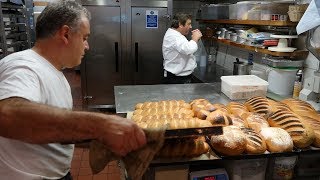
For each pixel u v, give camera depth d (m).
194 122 1.20
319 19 1.75
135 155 0.70
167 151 1.14
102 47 4.07
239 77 2.34
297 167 1.35
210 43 4.80
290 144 1.24
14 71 0.94
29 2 4.32
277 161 1.31
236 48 3.94
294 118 1.38
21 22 3.27
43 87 1.02
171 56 3.39
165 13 4.06
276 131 1.29
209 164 1.34
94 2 3.87
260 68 3.12
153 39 4.14
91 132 0.64
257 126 1.37
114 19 3.98
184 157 1.18
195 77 3.88
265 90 2.18
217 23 3.89
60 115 0.64
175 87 2.56
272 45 2.46
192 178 1.24
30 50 1.11
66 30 1.07
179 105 1.59
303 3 2.33
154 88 2.51
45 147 1.09
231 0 3.95
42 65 1.07
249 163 1.29
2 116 0.63
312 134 1.28
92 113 0.66
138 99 2.13
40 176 1.08
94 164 0.76
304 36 2.38
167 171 1.17
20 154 1.03
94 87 4.23
